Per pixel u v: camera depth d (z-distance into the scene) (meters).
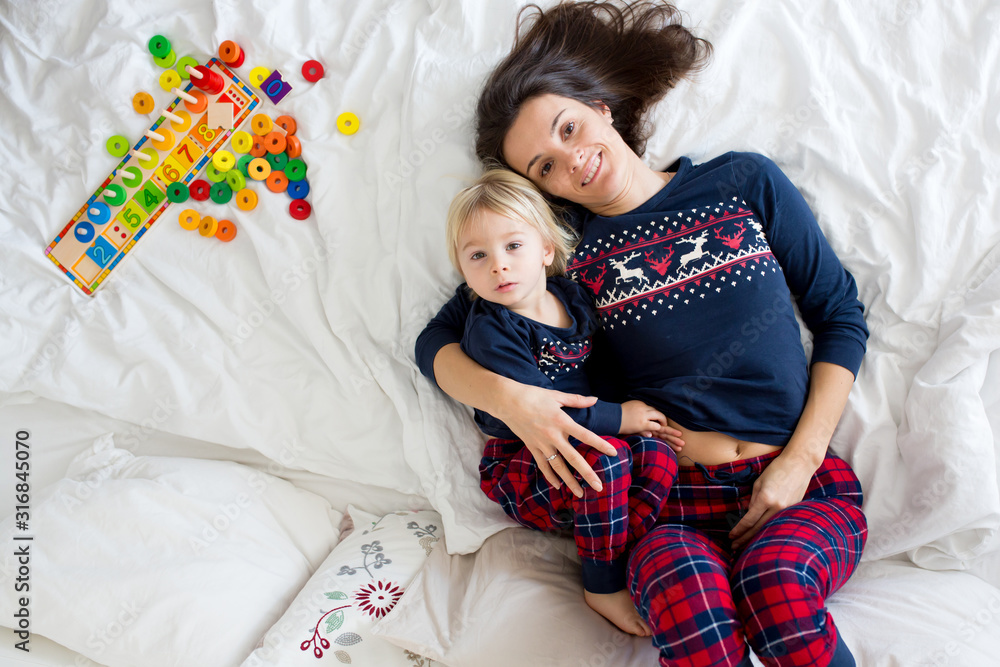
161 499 1.23
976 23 1.18
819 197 1.22
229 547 1.20
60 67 1.31
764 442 1.08
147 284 1.35
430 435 1.24
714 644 0.83
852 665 0.87
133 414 1.37
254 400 1.36
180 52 1.33
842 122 1.21
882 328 1.19
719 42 1.23
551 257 1.14
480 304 1.14
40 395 1.37
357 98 1.30
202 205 1.33
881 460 1.12
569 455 0.99
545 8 1.26
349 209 1.30
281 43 1.29
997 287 1.10
